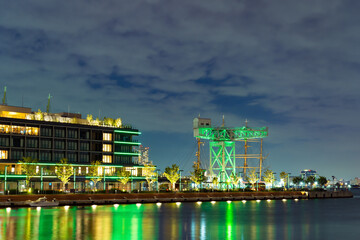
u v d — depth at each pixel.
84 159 190.75
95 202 152.75
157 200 171.12
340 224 99.88
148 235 76.06
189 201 182.12
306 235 80.38
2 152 167.75
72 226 85.94
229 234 79.06
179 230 83.31
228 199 199.75
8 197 136.88
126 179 184.75
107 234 76.12
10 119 170.12
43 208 133.00
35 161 161.25
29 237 71.81
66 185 181.12
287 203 188.75
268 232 83.12
